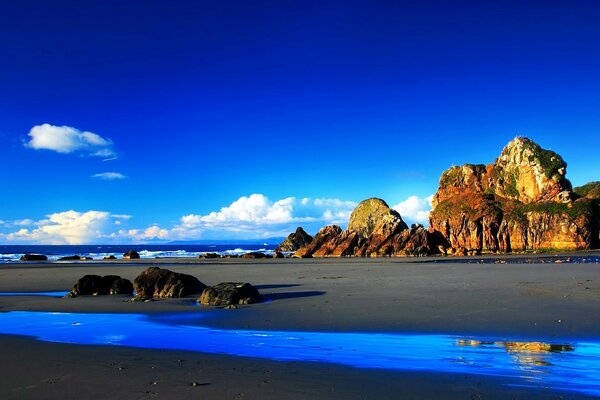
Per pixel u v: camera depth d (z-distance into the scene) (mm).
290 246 132125
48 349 11531
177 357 10508
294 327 14125
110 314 18016
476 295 20203
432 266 44719
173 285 23641
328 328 13805
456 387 8016
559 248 78312
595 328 12820
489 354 10312
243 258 84312
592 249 77500
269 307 18516
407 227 89875
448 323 13992
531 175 86750
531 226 81125
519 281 26141
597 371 8898
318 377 8703
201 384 8344
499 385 8094
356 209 102500
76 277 38625
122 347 11719
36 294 26484
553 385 8070
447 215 88188
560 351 10508
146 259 86125
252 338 12664
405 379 8508
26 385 8422
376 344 11547
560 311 15516
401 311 16344
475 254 79188
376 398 7516
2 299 23641
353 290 23750
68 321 16375
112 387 8227
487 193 90688
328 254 88625
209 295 20266
